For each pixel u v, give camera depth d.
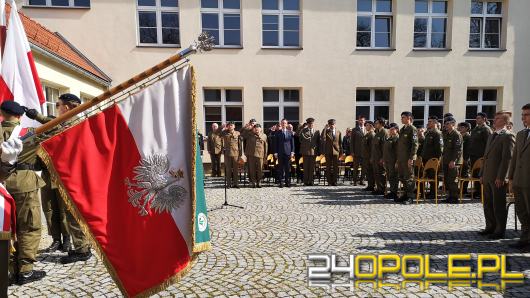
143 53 11.52
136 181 2.32
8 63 4.23
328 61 12.32
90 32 11.30
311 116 12.37
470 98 13.26
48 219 4.40
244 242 4.74
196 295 3.24
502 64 13.05
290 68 12.19
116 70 11.45
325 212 6.45
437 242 4.71
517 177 4.43
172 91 2.37
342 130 12.54
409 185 7.32
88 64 10.79
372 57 12.52
